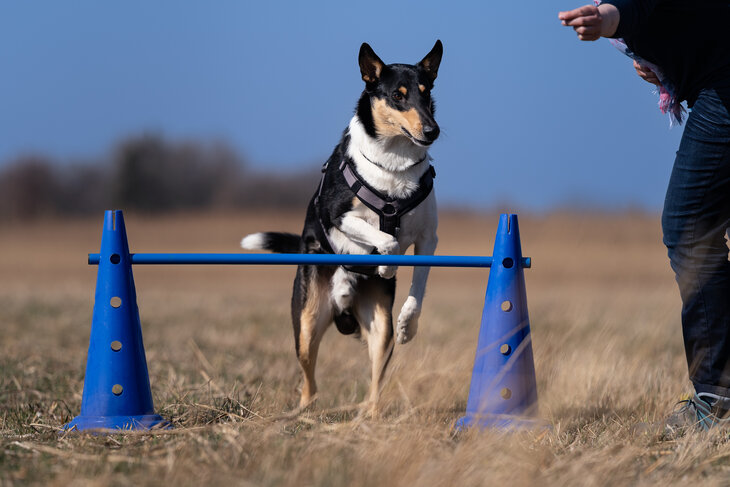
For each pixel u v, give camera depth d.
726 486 4.59
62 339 13.35
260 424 5.80
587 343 10.30
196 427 5.79
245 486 4.36
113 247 6.25
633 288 24.50
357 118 7.73
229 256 6.28
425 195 7.53
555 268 29.70
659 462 4.99
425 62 8.16
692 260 5.89
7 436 5.97
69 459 5.04
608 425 6.35
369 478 4.41
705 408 5.95
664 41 5.82
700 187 5.77
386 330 7.77
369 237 7.36
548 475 4.62
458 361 7.04
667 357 10.02
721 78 5.64
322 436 5.30
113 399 6.12
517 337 6.08
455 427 5.95
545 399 7.11
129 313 6.24
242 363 10.58
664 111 6.41
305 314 7.94
